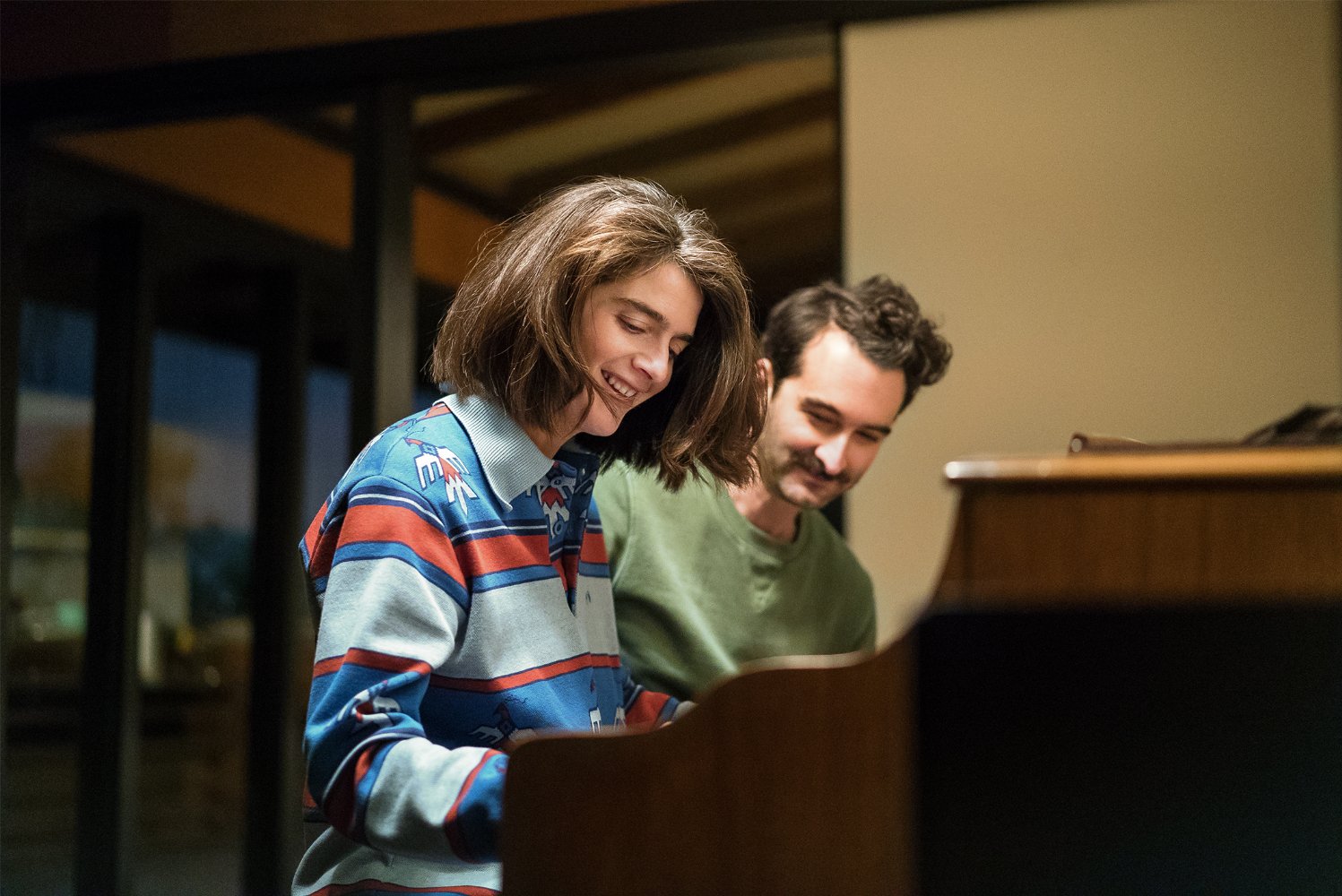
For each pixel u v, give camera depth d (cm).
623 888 75
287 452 399
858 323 165
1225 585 70
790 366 168
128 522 357
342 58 267
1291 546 69
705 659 167
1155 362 218
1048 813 69
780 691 74
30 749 355
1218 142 219
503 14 257
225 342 413
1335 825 67
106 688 353
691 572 168
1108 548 71
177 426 402
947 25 231
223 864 402
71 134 299
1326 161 215
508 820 77
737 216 397
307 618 402
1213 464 70
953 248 228
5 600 295
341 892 108
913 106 231
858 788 72
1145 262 220
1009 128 227
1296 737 67
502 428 113
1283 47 217
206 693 403
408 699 96
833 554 180
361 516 102
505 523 110
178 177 351
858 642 185
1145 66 222
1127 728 69
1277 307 215
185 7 279
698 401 129
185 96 278
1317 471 69
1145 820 68
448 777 87
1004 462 73
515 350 112
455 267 405
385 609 98
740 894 74
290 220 388
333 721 93
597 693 127
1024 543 72
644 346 117
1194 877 68
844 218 233
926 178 230
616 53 252
